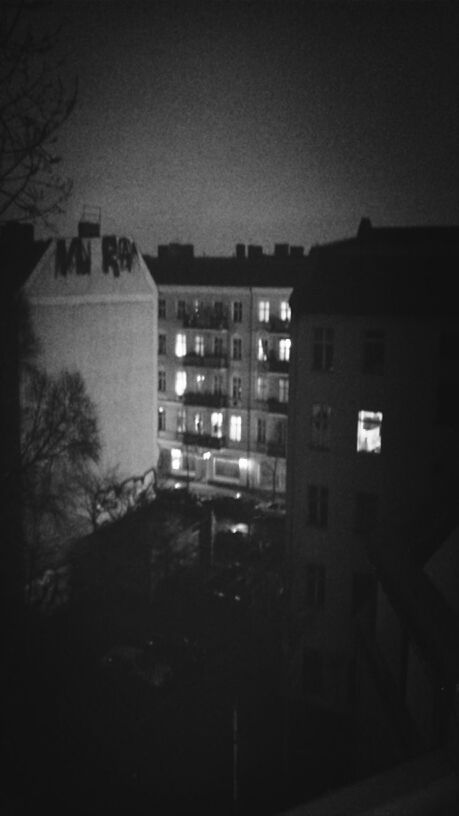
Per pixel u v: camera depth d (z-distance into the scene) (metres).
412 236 19.62
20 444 23.73
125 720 16.77
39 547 23.80
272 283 37.22
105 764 14.95
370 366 17.67
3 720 15.86
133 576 24.95
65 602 23.27
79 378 26.70
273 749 16.41
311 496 18.66
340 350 17.77
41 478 24.17
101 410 28.02
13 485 23.02
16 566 22.75
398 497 17.67
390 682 6.91
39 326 24.83
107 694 17.77
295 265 38.22
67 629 21.25
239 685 18.94
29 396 24.31
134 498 28.39
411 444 17.47
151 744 15.98
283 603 19.56
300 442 18.56
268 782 15.20
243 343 38.50
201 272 39.66
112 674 18.67
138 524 27.16
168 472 41.72
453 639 4.95
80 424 26.47
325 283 18.50
